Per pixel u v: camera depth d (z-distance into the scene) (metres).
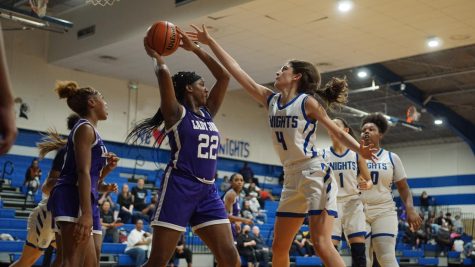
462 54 17.38
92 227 4.14
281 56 14.78
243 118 22.11
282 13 11.87
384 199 5.76
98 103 4.21
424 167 25.80
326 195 3.99
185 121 3.68
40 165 16.31
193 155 3.68
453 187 24.69
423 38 13.19
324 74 19.47
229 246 3.68
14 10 10.96
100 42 14.48
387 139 26.44
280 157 4.22
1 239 10.87
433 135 25.11
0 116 1.42
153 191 17.52
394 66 18.73
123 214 13.46
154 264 3.57
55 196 3.92
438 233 20.53
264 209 18.78
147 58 15.49
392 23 12.30
